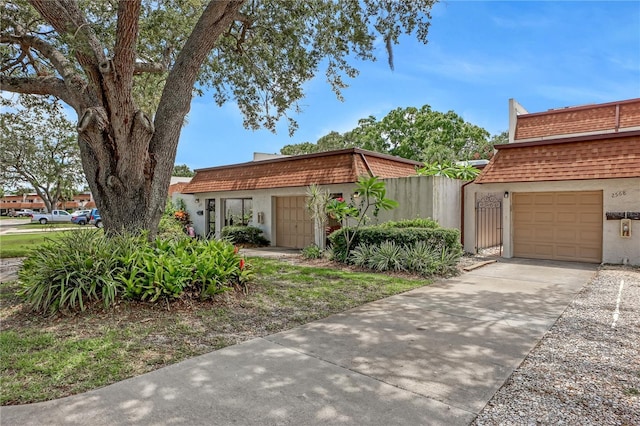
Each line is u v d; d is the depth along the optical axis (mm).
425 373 3516
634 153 9453
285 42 9898
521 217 11766
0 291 6820
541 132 17000
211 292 5820
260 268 9484
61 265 5484
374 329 4832
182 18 9117
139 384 3289
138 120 6812
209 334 4621
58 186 38156
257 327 4934
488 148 30516
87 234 6707
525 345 4250
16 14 8211
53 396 3080
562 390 3178
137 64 9055
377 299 6457
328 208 10906
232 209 17969
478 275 8820
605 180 10047
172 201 20562
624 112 15555
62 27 6332
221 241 7539
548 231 11312
